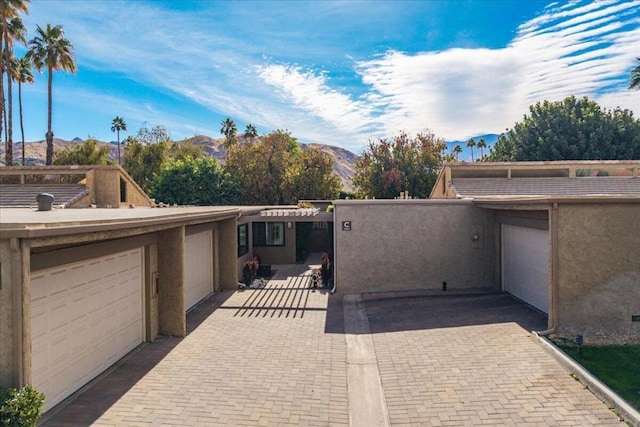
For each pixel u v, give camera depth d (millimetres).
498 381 7559
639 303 9516
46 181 23641
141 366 8445
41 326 6426
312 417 6488
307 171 43062
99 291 8055
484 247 15070
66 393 7043
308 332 10570
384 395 7176
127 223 7246
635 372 7809
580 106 39250
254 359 8789
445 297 13820
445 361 8477
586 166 23078
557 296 9586
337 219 14992
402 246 14977
